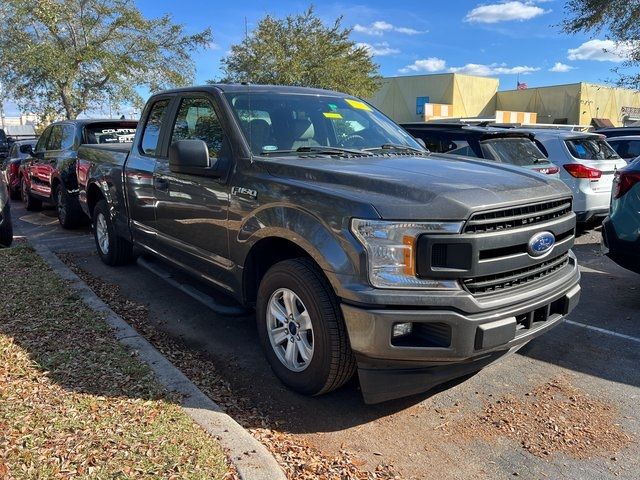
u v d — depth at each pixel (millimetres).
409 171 3547
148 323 4984
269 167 3814
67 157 9320
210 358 4332
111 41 21578
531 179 3611
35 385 3414
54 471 2580
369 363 3154
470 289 3059
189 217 4586
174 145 4117
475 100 46000
